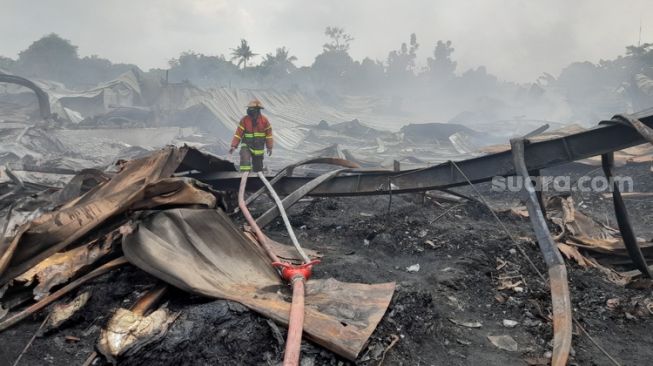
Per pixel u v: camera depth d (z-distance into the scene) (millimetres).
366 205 7980
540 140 5289
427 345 3412
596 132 4953
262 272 4004
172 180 4344
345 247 5961
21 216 4832
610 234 7160
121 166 5234
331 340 2885
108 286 3627
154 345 2770
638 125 4426
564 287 3713
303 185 6402
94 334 3168
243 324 2994
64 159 14539
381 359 3014
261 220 5781
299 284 3637
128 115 31047
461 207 7801
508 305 4254
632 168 12547
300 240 6148
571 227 6363
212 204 4559
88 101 33281
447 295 4359
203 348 2830
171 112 29906
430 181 6102
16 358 2869
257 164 7984
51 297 3371
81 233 3770
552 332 3717
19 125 22734
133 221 4043
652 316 4168
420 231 6199
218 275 3646
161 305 3354
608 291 4680
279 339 2904
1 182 6742
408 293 3781
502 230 6328
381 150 24812
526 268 5039
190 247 3855
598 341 3684
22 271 3449
